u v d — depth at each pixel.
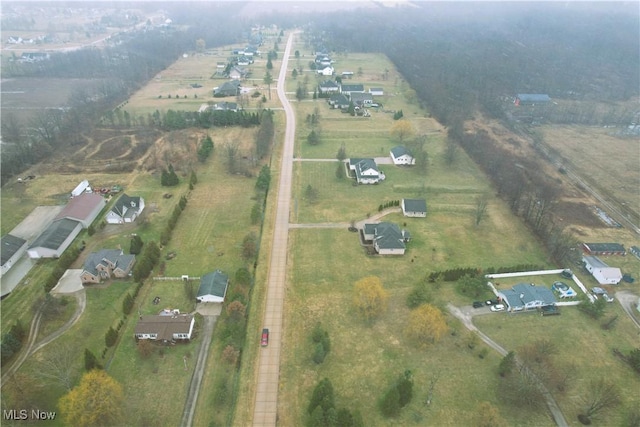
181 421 51.44
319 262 79.69
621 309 70.88
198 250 82.31
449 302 70.69
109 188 104.81
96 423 49.03
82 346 61.03
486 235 89.19
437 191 106.44
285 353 60.75
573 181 115.00
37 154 118.38
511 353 56.72
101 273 73.75
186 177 110.88
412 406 53.56
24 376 55.66
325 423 48.72
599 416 53.09
